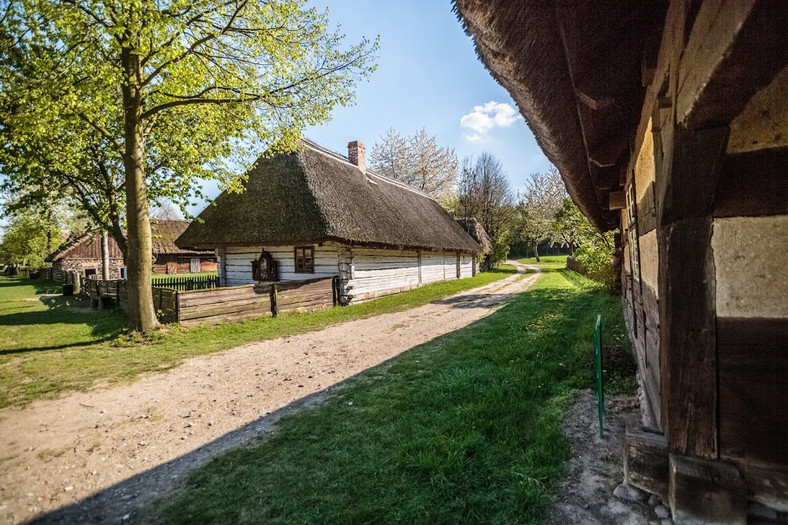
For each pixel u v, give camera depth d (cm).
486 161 3788
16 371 579
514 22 176
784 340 170
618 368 455
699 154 171
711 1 121
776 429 173
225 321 913
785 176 167
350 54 844
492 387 414
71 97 657
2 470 321
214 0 716
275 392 480
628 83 261
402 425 350
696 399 186
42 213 1252
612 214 898
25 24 638
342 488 266
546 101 247
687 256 183
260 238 1192
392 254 1520
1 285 2455
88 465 325
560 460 273
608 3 178
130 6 641
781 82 163
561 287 1511
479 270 3019
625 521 210
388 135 3753
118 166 1209
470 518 225
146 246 798
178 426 395
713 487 181
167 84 834
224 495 270
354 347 697
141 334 770
